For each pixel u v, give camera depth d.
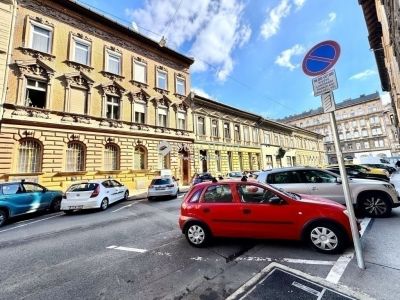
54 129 13.91
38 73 13.86
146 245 5.27
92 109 16.03
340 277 3.30
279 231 4.48
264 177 7.88
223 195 5.07
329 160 67.44
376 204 6.40
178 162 21.16
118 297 3.15
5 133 12.11
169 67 22.41
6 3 13.23
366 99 62.78
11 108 12.48
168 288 3.33
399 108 16.98
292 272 3.55
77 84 15.52
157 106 20.36
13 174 12.10
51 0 15.17
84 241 5.78
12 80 12.80
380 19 14.38
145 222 7.58
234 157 27.25
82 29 16.61
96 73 16.73
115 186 12.25
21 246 5.58
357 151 63.50
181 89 23.34
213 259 4.26
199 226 5.01
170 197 13.68
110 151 16.83
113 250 5.03
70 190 10.11
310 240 4.30
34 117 13.17
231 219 4.79
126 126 17.73
